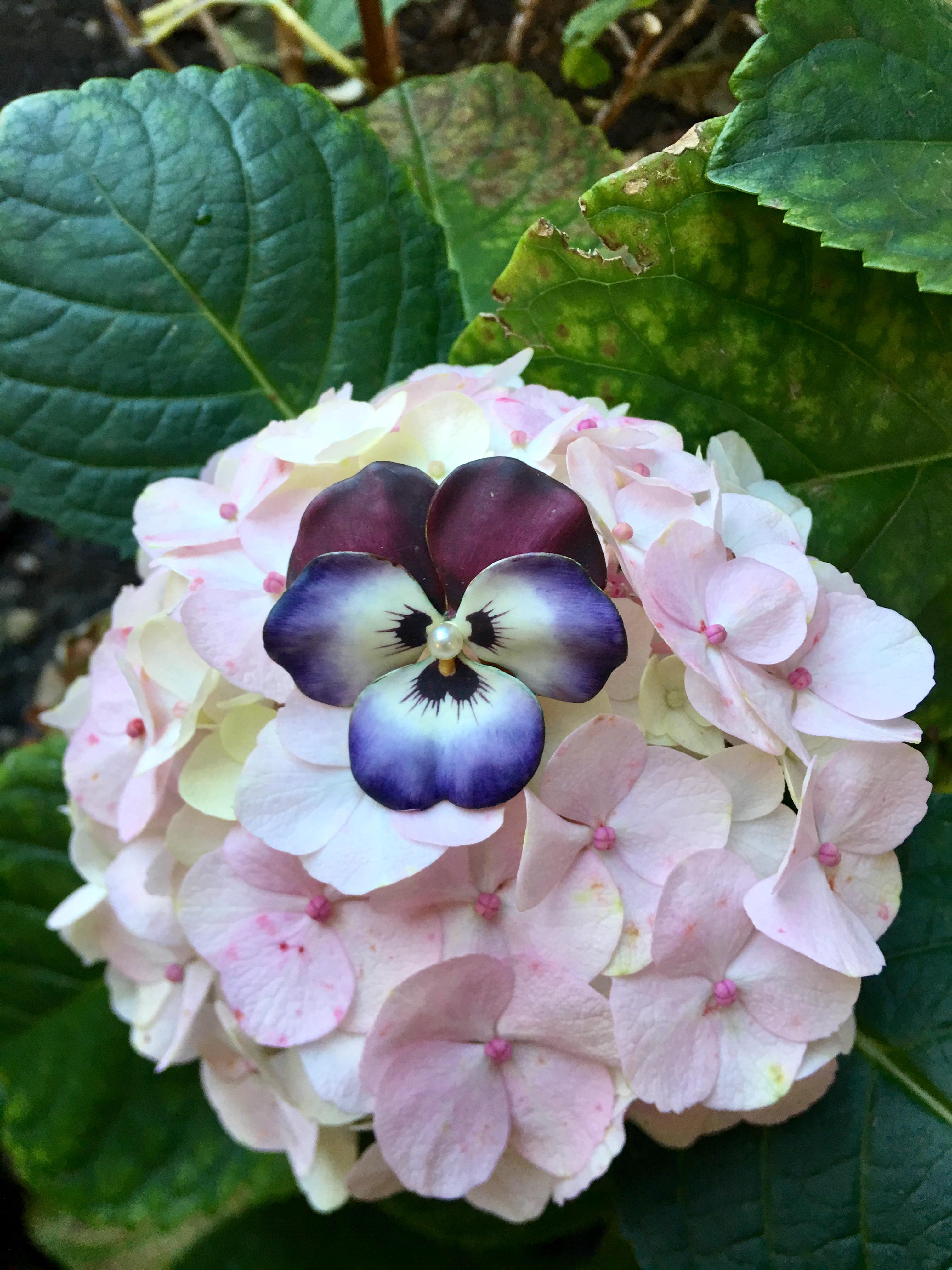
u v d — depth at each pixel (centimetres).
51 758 33
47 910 33
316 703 19
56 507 29
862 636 20
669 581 18
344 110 37
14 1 40
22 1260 33
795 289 24
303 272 29
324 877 17
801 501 25
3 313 28
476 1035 18
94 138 28
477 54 39
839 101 21
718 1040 19
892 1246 23
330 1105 19
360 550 18
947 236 21
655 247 24
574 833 18
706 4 34
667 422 26
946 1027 24
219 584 20
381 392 27
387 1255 31
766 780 19
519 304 26
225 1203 31
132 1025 31
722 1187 23
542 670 18
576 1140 18
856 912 20
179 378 29
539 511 18
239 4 38
